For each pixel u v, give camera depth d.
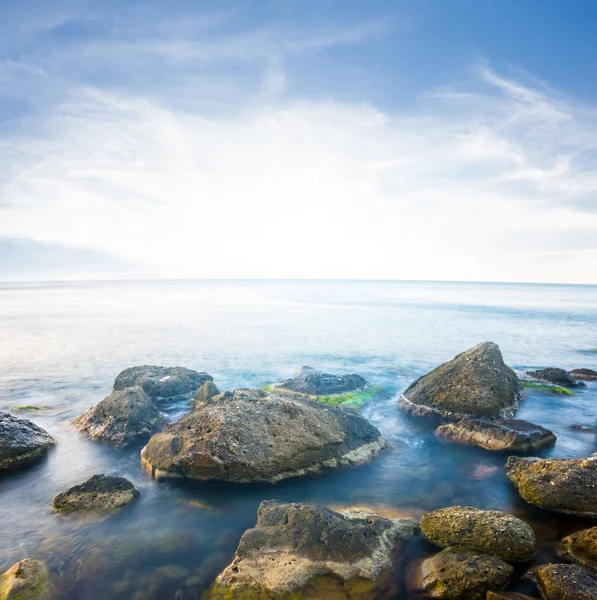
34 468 12.23
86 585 7.58
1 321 47.59
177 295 100.81
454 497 10.60
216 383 22.12
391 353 30.23
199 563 8.22
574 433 14.97
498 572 7.28
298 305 71.25
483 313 59.78
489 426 13.82
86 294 104.94
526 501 10.21
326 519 8.32
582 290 172.25
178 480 11.25
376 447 13.28
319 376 19.86
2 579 7.52
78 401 19.11
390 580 7.47
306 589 7.10
